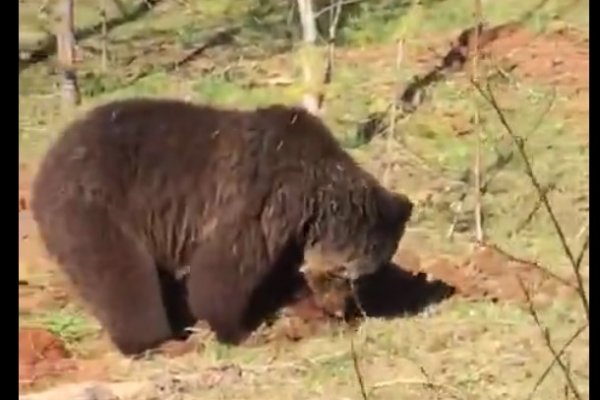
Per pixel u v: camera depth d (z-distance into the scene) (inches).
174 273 518.0
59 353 518.0
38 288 601.6
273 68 1066.7
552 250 622.2
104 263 505.0
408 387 459.5
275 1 1227.9
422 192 742.5
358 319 528.7
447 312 541.3
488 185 746.2
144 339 511.5
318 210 504.1
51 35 1192.8
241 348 511.5
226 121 512.4
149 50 1145.4
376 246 512.7
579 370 470.6
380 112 896.9
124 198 506.0
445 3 1133.1
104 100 1015.6
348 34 1086.4
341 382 469.7
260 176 502.0
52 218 506.9
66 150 511.5
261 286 518.0
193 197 505.7
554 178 756.0
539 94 908.0
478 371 473.4
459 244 636.7
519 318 530.3
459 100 909.8
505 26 1057.5
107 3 1274.6
